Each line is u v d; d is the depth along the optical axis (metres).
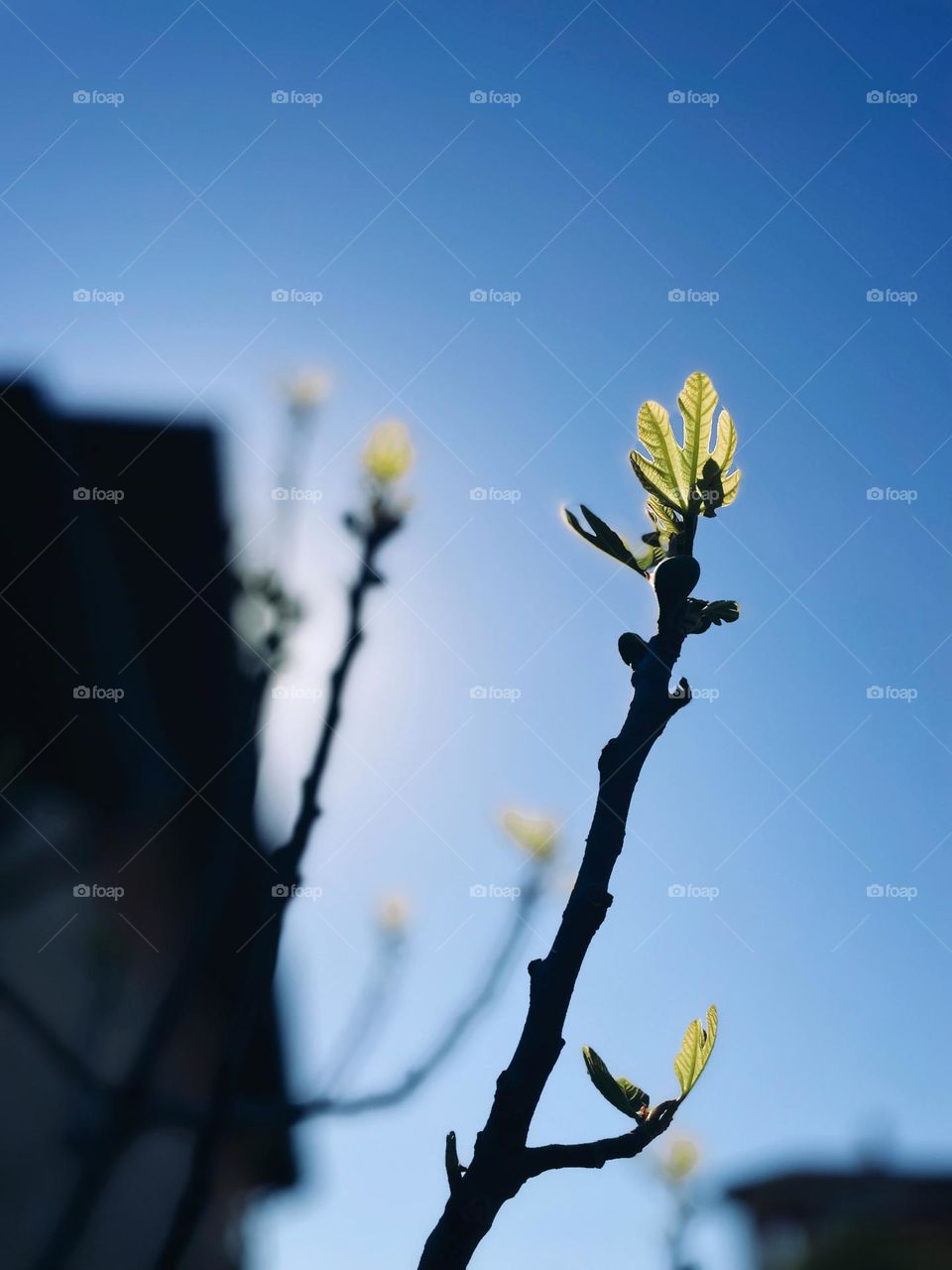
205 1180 1.42
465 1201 0.86
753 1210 3.93
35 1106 4.93
